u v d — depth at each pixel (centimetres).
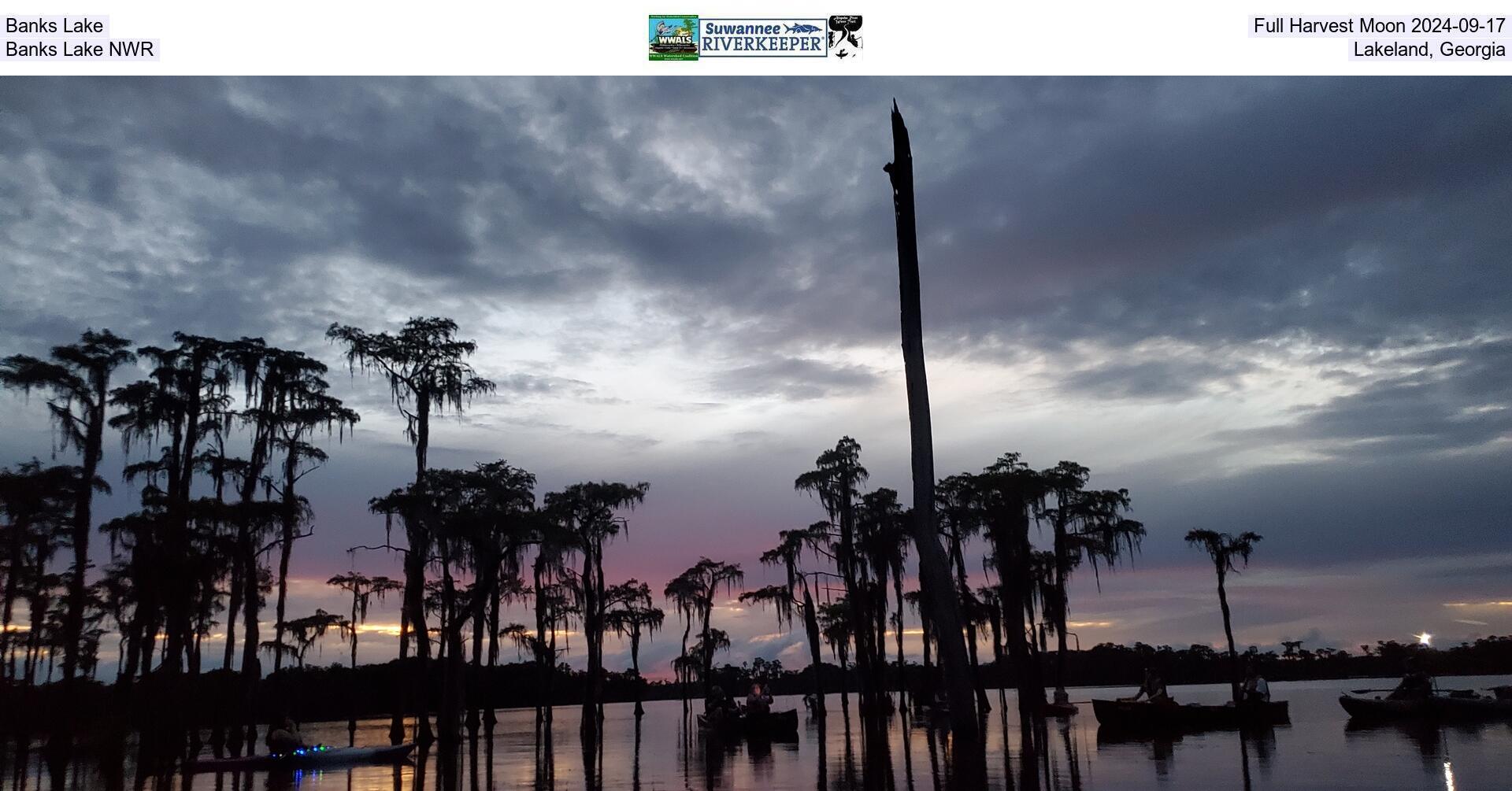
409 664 6006
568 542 3766
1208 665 7906
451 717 3192
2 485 3309
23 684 3744
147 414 3619
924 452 1555
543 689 4138
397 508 3303
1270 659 8088
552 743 3388
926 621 4106
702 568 5875
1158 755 1986
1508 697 2725
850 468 4547
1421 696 2798
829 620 5341
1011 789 1543
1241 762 1781
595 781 2002
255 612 3400
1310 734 2364
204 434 3759
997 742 2506
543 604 4275
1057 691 3956
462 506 3303
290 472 3784
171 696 3178
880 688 4203
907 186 1648
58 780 2234
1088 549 4266
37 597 3891
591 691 3916
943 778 1766
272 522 3641
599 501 4375
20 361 3388
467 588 4103
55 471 3441
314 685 7319
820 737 3219
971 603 4275
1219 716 2727
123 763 2745
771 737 3369
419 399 3578
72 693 3444
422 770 2352
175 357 3631
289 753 2495
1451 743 1991
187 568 3148
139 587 3144
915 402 1573
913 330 1598
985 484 3859
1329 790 1353
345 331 3525
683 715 6253
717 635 6725
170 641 3186
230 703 3719
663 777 2052
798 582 4828
